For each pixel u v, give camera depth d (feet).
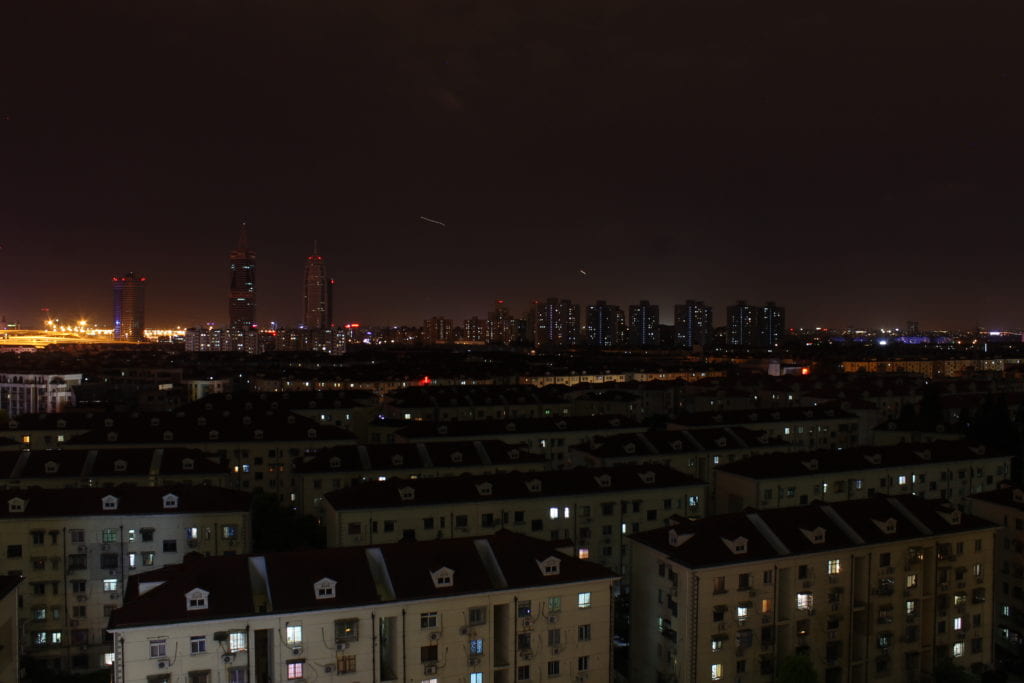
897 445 516.32
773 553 298.97
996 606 380.78
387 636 263.08
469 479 409.28
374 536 378.94
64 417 602.85
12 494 351.05
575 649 274.36
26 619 338.13
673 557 294.46
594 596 277.23
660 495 425.28
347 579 256.32
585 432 617.21
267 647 252.21
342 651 246.68
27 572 339.36
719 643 288.10
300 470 460.55
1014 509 374.02
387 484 396.57
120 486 368.48
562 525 406.82
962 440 542.16
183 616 235.81
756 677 294.05
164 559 351.67
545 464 496.23
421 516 385.91
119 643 230.89
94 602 344.08
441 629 257.75
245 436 546.67
